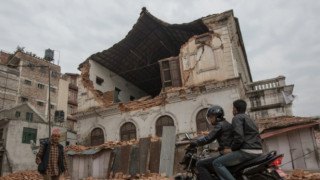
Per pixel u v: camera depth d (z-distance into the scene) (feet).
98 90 77.25
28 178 48.37
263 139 43.70
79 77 79.41
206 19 64.49
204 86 58.80
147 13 69.36
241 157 12.78
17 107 103.35
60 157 21.50
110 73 85.56
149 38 79.56
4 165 86.84
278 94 60.08
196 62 63.26
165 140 45.34
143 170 45.01
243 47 82.79
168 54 89.51
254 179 12.89
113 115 70.03
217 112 14.58
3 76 121.29
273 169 12.69
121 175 46.52
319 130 42.06
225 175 12.58
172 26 71.67
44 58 148.66
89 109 73.67
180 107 61.11
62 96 146.00
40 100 133.18
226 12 61.77
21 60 130.21
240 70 77.36
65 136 76.02
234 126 13.07
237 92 56.03
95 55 77.30
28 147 93.50
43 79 137.80
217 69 60.49
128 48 78.84
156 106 64.23
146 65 86.53
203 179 13.47
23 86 127.75
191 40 65.98
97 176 51.70
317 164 40.70
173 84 66.08
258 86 64.34
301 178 24.21
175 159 43.68
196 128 57.93
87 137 71.92
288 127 42.80
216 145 35.94
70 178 54.03
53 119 124.36
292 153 42.50
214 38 62.80
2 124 94.94
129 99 92.22
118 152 49.90
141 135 63.87
